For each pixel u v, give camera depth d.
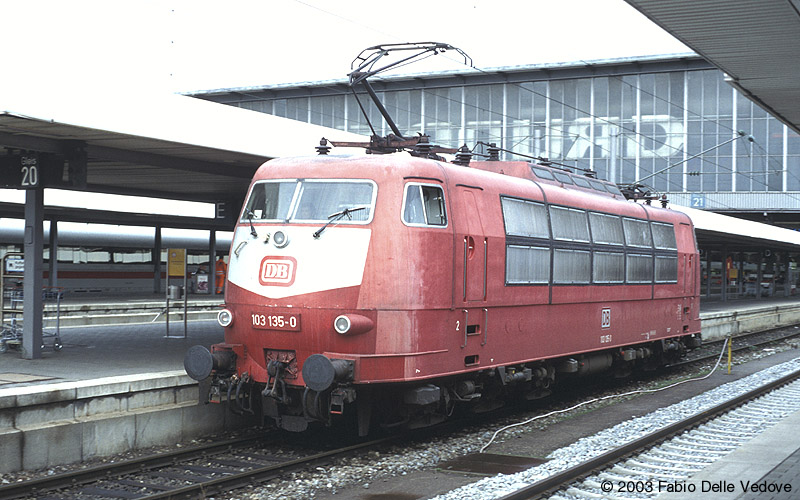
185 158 15.29
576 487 9.20
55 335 15.60
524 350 13.51
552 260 14.29
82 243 34.03
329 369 10.32
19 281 19.02
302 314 11.00
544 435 12.68
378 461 10.85
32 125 11.71
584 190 16.58
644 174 55.84
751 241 43.94
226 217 23.80
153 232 37.03
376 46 14.08
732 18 10.23
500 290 12.73
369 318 10.78
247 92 61.00
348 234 11.03
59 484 9.21
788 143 53.66
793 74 12.80
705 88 54.53
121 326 21.98
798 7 9.79
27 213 14.68
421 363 11.07
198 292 36.66
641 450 10.95
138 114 12.39
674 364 22.16
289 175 11.78
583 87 56.12
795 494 8.13
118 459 10.69
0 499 8.59
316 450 11.46
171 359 14.48
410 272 10.95
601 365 16.77
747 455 10.16
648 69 54.59
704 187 55.16
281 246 11.34
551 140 56.56
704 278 57.34
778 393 16.97
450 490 9.25
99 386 10.90
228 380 11.59
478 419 14.02
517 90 57.00
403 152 11.96
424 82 57.94
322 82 58.38
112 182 20.19
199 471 10.14
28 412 10.08
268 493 9.26
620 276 17.02
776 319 40.78
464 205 12.04
